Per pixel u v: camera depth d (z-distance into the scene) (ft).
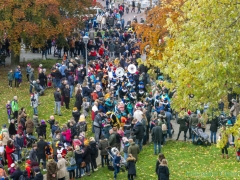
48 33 227.40
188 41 120.16
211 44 102.99
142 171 136.87
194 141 157.69
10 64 250.78
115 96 191.62
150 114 162.81
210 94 114.11
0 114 185.06
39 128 156.87
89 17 258.16
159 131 147.74
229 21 104.83
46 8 229.25
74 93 203.62
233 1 105.60
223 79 106.52
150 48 209.05
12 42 224.53
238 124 96.37
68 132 143.95
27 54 265.95
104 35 270.87
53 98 199.72
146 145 158.61
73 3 242.78
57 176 126.41
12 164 130.41
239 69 107.14
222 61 104.63
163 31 202.69
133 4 357.20
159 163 121.19
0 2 221.46
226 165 140.67
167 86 124.47
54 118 167.32
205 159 145.79
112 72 199.11
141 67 209.46
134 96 180.14
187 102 116.06
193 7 116.78
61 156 128.16
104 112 166.30
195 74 110.73
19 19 228.22
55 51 262.26
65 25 233.96
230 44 102.78
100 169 139.33
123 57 224.94
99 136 153.48
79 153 131.03
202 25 111.55
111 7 353.72
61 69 207.00
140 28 214.90
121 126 154.51
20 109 176.55
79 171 133.80
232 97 182.29
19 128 152.97
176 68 119.03
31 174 127.13
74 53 249.96
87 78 193.57
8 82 222.69
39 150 137.18
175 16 192.85
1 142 138.51
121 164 132.46
